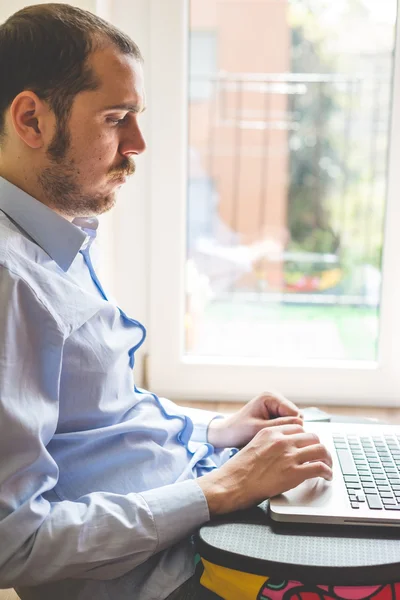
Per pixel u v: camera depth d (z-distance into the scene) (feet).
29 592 3.11
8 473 2.62
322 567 2.50
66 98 2.83
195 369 5.62
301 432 3.22
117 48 2.90
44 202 3.04
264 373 5.58
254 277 8.40
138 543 2.74
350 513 2.76
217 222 8.91
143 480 3.15
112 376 3.14
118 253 5.53
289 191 8.70
